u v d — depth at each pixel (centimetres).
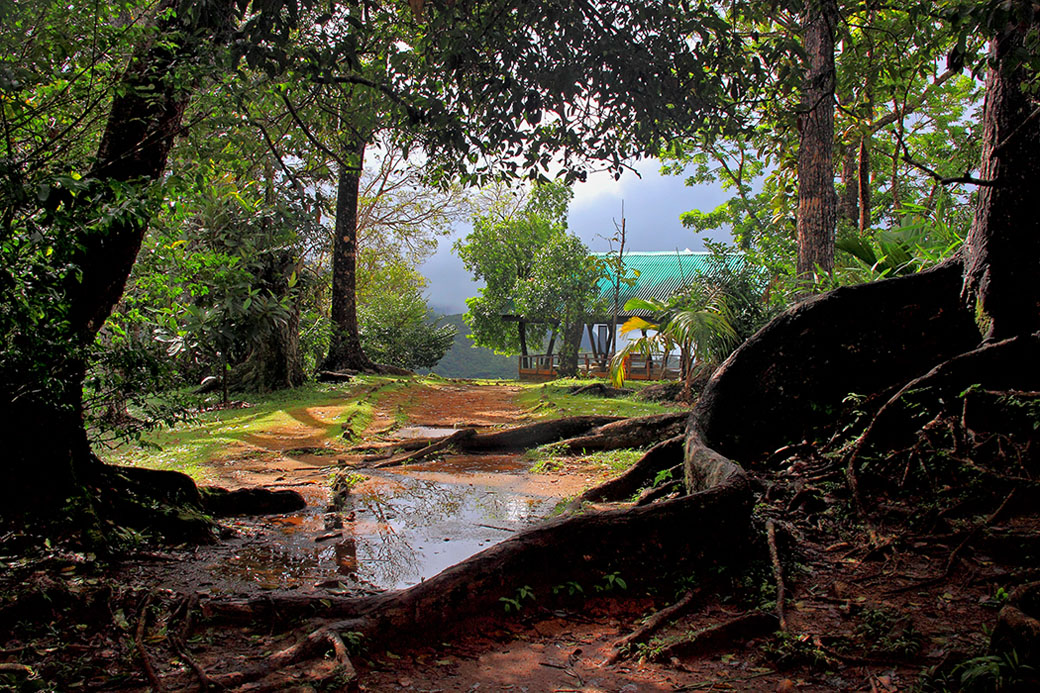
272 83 555
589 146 585
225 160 655
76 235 431
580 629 395
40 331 437
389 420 1402
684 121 574
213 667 330
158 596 404
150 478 622
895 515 527
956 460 550
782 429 732
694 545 466
